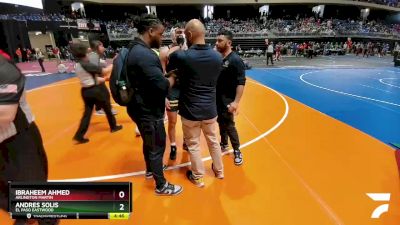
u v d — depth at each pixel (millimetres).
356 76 13320
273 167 3631
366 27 35656
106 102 4781
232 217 2598
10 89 1319
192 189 3104
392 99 8156
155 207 2764
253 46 31797
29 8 27719
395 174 3418
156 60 2477
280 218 2576
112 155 4082
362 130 5238
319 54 29875
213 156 3232
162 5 36906
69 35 28750
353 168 3584
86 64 4266
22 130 1643
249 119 5957
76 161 3855
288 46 29391
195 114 2852
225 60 3352
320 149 4238
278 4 36406
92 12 36188
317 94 8938
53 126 5477
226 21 36812
